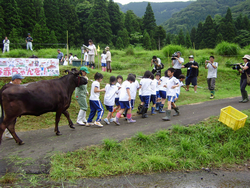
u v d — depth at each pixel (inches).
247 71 319.6
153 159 180.5
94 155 183.9
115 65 711.7
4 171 161.5
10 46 1030.4
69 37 1423.5
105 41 1503.4
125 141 204.7
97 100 249.8
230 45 733.3
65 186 151.4
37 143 205.2
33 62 331.0
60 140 210.8
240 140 220.8
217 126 238.2
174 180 167.2
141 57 839.7
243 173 183.9
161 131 219.9
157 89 317.4
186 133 226.1
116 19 1633.9
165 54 761.6
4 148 195.6
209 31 1681.8
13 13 1179.9
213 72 378.0
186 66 417.7
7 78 333.1
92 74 420.2
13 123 200.8
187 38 1752.0
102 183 156.9
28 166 167.0
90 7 1617.9
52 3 1411.2
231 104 324.2
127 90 252.7
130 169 173.0
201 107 319.0
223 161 199.2
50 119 283.7
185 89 454.3
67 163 172.4
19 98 188.7
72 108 314.7
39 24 1257.4
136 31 1744.6
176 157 193.0
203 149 206.4
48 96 206.1
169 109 263.6
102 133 226.7
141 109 290.2
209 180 170.4
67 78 231.3
